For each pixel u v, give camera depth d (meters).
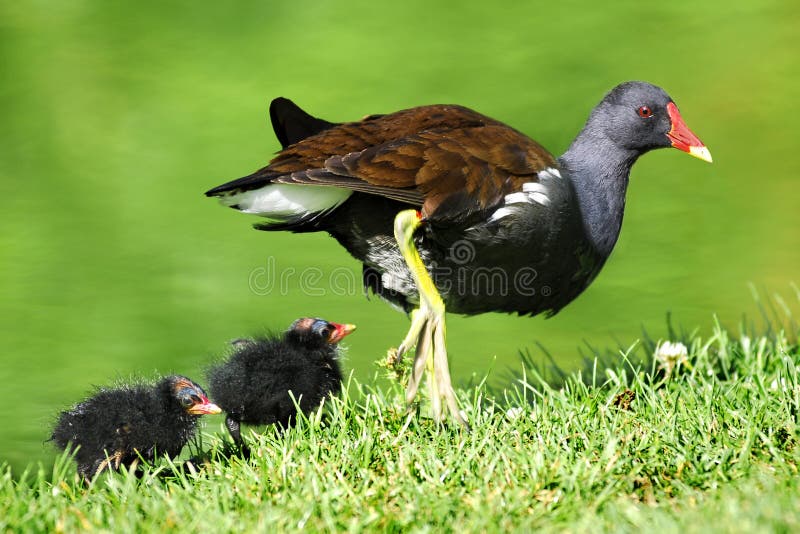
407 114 8.61
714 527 5.60
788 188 17.27
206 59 22.36
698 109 19.95
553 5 24.78
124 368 11.84
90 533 6.24
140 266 14.89
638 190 17.41
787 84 20.75
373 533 6.21
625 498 6.51
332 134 8.31
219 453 7.96
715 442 7.22
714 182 17.62
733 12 24.06
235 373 8.55
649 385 8.53
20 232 15.94
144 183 17.56
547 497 6.54
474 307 9.03
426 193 8.00
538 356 12.36
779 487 6.33
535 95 19.94
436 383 8.18
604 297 13.93
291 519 6.32
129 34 23.47
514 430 7.59
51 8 24.89
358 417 7.90
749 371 8.69
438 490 6.73
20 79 21.36
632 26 23.41
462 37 22.98
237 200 8.18
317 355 9.11
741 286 14.01
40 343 12.65
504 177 8.32
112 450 7.89
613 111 9.61
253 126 19.42
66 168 18.11
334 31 23.55
